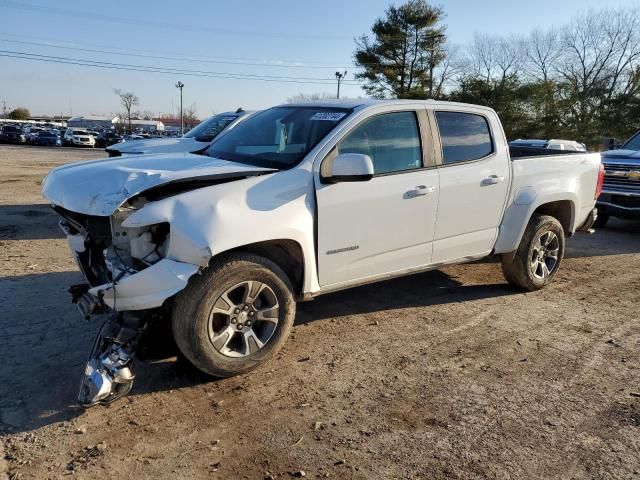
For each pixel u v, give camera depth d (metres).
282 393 3.45
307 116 4.35
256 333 3.69
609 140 10.69
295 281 3.89
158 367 3.72
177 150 8.46
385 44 46.16
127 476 2.62
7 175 16.45
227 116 9.41
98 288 3.18
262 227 3.47
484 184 4.84
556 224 5.60
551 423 3.20
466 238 4.87
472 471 2.74
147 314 3.33
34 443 2.84
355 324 4.64
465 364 3.95
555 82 47.75
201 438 2.95
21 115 123.94
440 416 3.24
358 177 3.70
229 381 3.57
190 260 3.20
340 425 3.11
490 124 5.03
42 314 4.53
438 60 46.81
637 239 8.92
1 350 3.84
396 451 2.88
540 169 5.37
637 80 48.94
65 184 3.53
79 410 3.15
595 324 4.82
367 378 3.69
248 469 2.70
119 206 3.10
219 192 3.42
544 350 4.23
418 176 4.38
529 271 5.49
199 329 3.33
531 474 2.73
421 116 4.50
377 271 4.30
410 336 4.42
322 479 2.64
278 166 3.88
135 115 124.81
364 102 4.37
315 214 3.82
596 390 3.62
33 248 6.82
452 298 5.41
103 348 3.18
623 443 3.02
